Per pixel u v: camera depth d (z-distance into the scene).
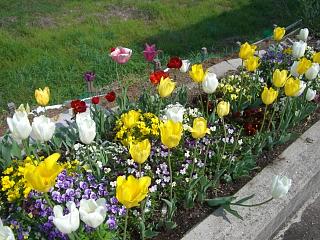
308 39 2.56
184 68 1.48
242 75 1.63
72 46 2.70
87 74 1.75
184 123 1.40
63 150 1.33
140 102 1.51
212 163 1.27
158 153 1.25
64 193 1.07
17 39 2.77
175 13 3.35
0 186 1.15
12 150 1.20
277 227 1.23
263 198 1.18
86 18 3.22
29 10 3.36
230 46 2.77
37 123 0.93
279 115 1.55
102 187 1.10
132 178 0.72
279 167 1.31
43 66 2.40
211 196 1.19
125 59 1.39
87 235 0.95
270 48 2.16
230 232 1.06
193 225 1.09
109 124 1.43
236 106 1.56
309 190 1.34
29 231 0.99
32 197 1.06
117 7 3.50
